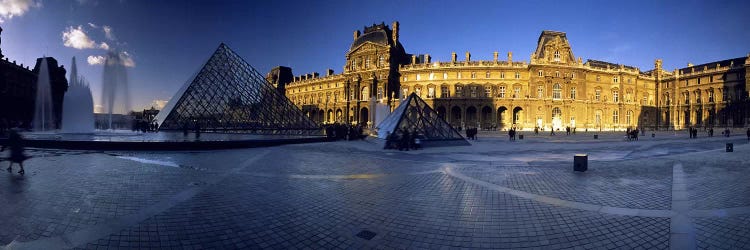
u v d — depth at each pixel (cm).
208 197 978
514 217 812
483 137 5147
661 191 1098
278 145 2908
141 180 1212
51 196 953
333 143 3278
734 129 8119
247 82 4647
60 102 8262
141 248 609
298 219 786
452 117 9575
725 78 8812
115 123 6006
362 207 894
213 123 4247
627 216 822
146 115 10600
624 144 3475
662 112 10194
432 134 3219
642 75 10031
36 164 1570
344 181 1255
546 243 654
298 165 1673
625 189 1128
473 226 746
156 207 864
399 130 3008
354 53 10325
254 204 909
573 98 9019
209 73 4353
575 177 1355
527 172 1482
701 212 857
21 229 691
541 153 2431
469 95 9138
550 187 1158
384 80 9475
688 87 9694
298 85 12381
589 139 4606
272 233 694
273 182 1220
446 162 1847
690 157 2116
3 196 946
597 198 1002
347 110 10169
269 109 4384
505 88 9038
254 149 2500
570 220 790
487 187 1156
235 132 4303
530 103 8775
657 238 681
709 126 9106
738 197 1015
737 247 637
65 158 1786
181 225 731
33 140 2303
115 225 723
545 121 8725
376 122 9419
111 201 914
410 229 726
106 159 1767
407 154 2295
